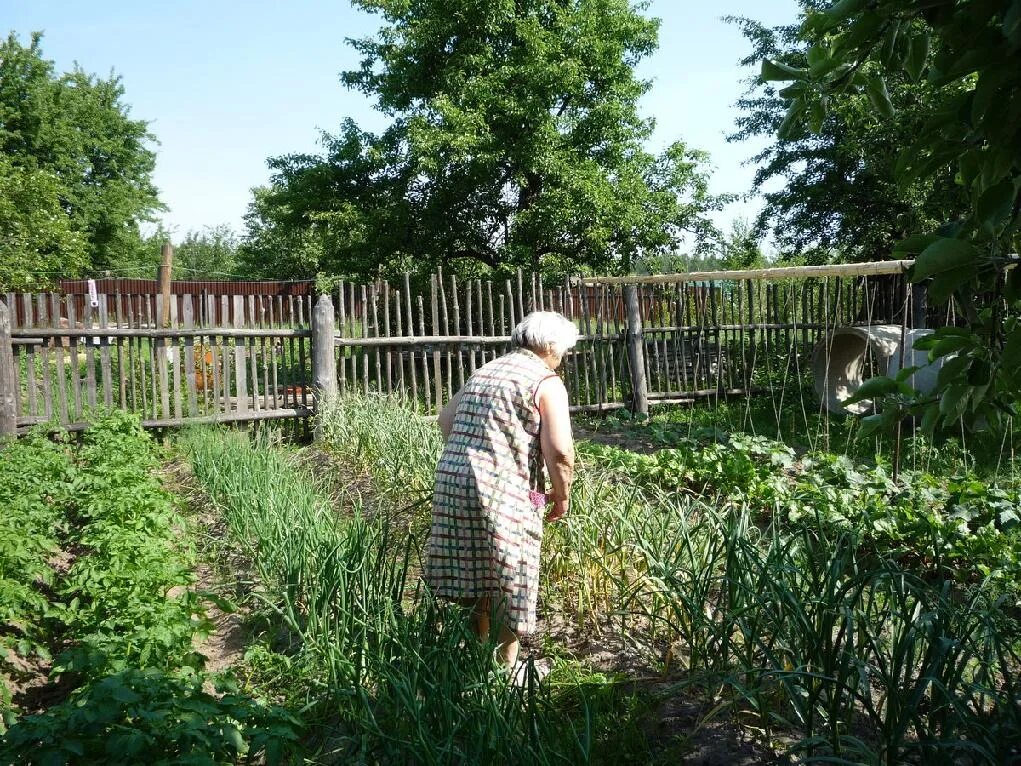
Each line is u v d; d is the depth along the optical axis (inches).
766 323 505.7
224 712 101.6
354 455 329.4
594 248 794.2
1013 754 100.0
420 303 430.9
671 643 152.4
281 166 885.2
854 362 453.4
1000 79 67.7
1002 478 273.3
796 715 125.2
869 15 75.4
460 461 139.3
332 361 419.2
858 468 279.0
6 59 1466.5
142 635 137.9
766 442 305.0
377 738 122.0
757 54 826.2
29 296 385.4
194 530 255.8
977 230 78.2
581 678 141.8
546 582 182.1
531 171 770.8
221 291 842.8
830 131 736.3
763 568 128.7
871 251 741.3
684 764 117.0
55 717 92.2
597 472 267.3
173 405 432.8
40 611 171.6
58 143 1520.7
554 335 143.5
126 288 861.8
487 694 113.9
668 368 495.8
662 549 170.4
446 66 815.1
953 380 85.4
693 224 869.2
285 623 174.4
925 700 122.1
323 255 901.8
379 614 141.0
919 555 200.8
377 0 843.4
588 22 810.2
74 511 272.2
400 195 839.7
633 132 850.1
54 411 390.3
